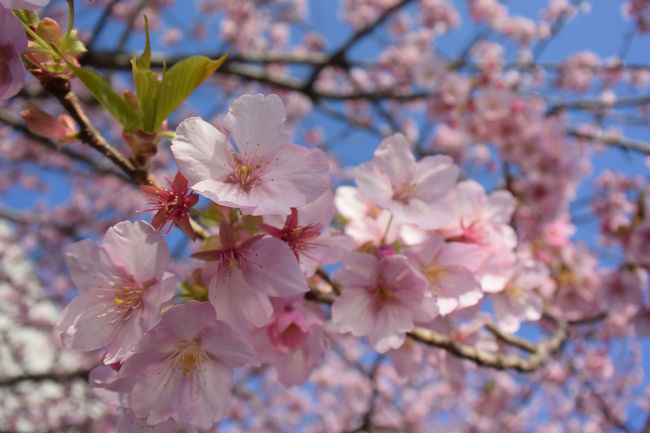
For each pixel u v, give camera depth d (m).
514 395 0.75
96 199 1.00
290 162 0.15
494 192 0.20
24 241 0.99
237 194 0.15
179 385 0.15
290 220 0.16
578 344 0.64
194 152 0.15
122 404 0.15
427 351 0.22
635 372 0.81
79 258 0.15
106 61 0.53
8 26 0.14
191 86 0.16
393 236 0.19
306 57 0.63
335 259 0.17
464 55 0.63
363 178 0.18
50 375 0.63
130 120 0.16
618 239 0.36
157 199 0.15
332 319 0.17
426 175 0.19
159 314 0.14
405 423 1.01
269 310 0.15
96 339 0.15
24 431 0.86
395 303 0.18
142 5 0.56
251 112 0.15
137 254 0.15
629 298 0.36
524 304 0.22
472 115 0.43
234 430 1.00
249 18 0.89
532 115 0.41
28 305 0.97
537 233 0.38
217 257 0.15
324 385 1.05
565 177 0.40
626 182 0.71
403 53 0.84
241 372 0.90
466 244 0.18
